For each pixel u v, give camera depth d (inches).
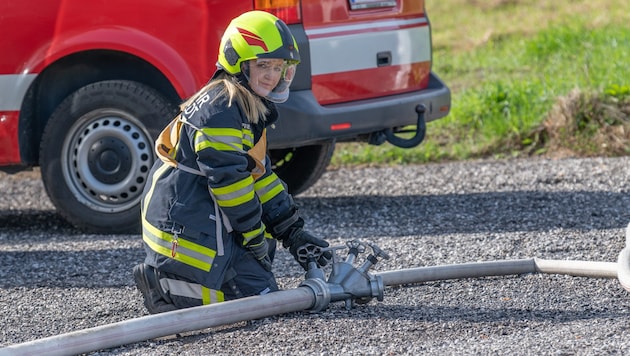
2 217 626.2
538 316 358.3
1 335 371.9
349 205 599.2
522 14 1325.0
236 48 347.3
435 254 463.2
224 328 354.9
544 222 519.8
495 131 760.3
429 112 561.9
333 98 529.0
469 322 353.1
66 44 530.6
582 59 933.2
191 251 351.9
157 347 337.7
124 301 410.0
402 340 335.6
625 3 1299.2
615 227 501.0
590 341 325.1
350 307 370.9
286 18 512.4
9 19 536.1
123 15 524.7
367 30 540.1
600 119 740.7
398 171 696.4
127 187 539.2
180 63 519.2
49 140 545.3
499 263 412.8
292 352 327.9
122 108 534.6
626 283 373.4
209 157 342.0
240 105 348.5
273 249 379.9
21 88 540.1
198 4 515.8
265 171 370.6
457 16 1379.2
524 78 908.0
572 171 647.1
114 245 511.2
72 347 324.2
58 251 501.7
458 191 621.0
